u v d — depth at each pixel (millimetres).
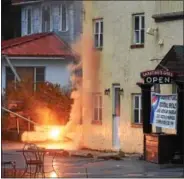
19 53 38094
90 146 32531
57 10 39625
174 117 23438
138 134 28953
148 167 22266
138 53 29359
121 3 30719
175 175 19938
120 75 30641
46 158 25281
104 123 31656
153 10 28250
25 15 42469
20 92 36031
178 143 23453
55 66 38375
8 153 26531
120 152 28391
